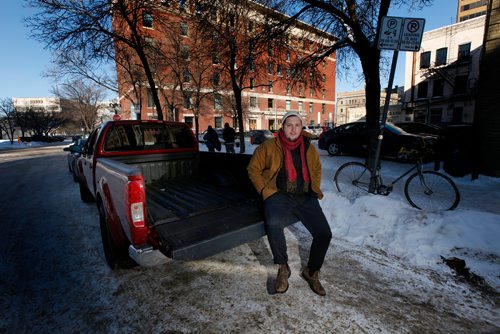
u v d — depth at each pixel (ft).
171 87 74.74
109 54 36.47
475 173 20.47
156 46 43.73
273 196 7.95
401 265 9.50
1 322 7.00
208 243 6.99
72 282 8.89
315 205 8.09
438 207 13.32
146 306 7.61
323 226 7.79
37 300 7.93
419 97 100.68
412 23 13.21
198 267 9.71
